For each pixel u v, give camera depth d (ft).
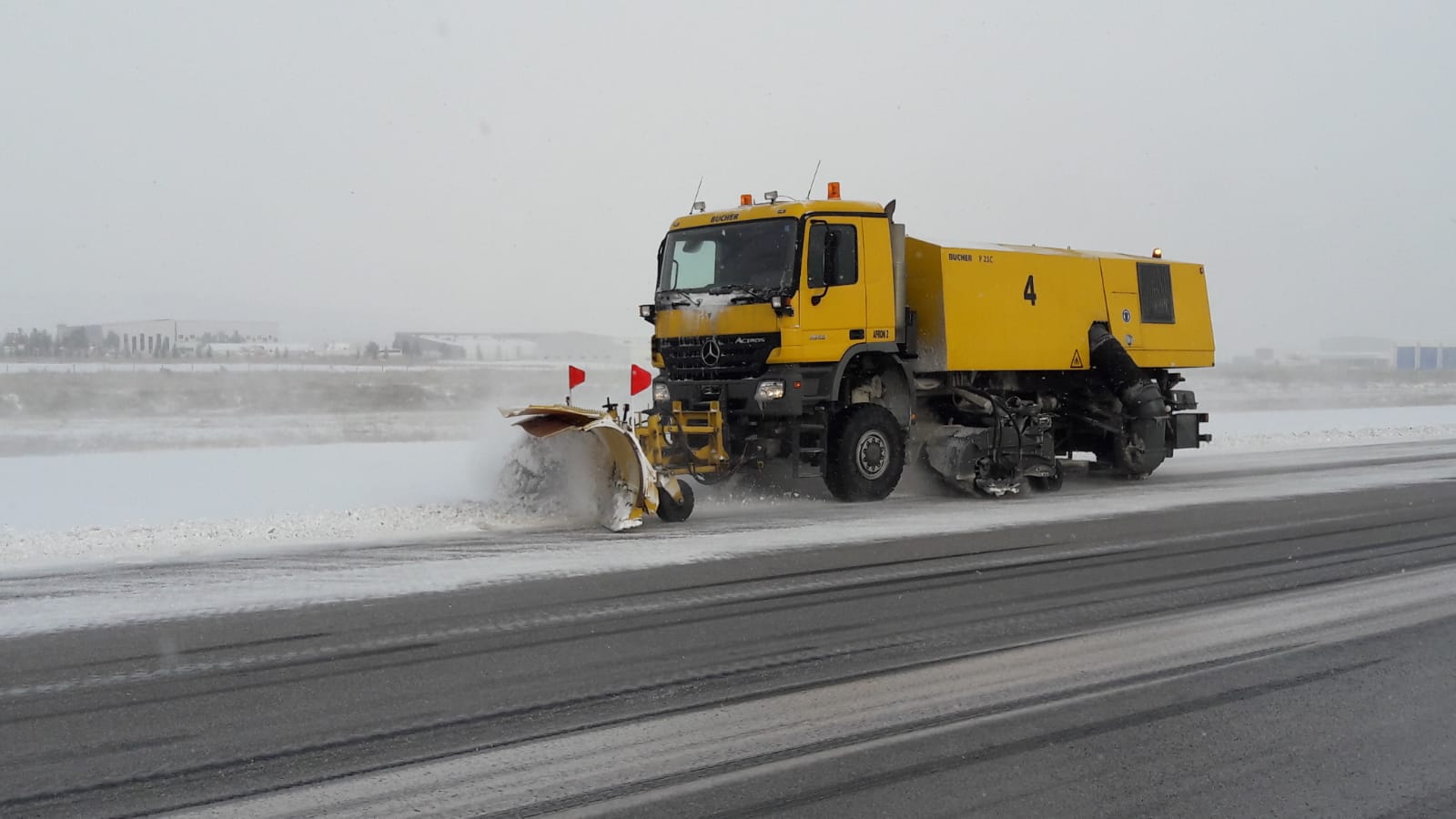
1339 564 31.12
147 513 38.96
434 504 39.22
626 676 19.97
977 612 25.11
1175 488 50.29
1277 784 15.38
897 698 18.92
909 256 47.52
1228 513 41.14
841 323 42.45
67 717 17.51
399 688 19.17
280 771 15.39
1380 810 14.56
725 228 43.27
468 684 19.40
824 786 15.07
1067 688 19.60
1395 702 18.99
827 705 18.49
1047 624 24.08
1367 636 23.31
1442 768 16.03
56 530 34.94
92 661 20.61
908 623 24.04
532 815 14.01
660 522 37.93
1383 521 39.04
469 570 29.25
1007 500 45.16
